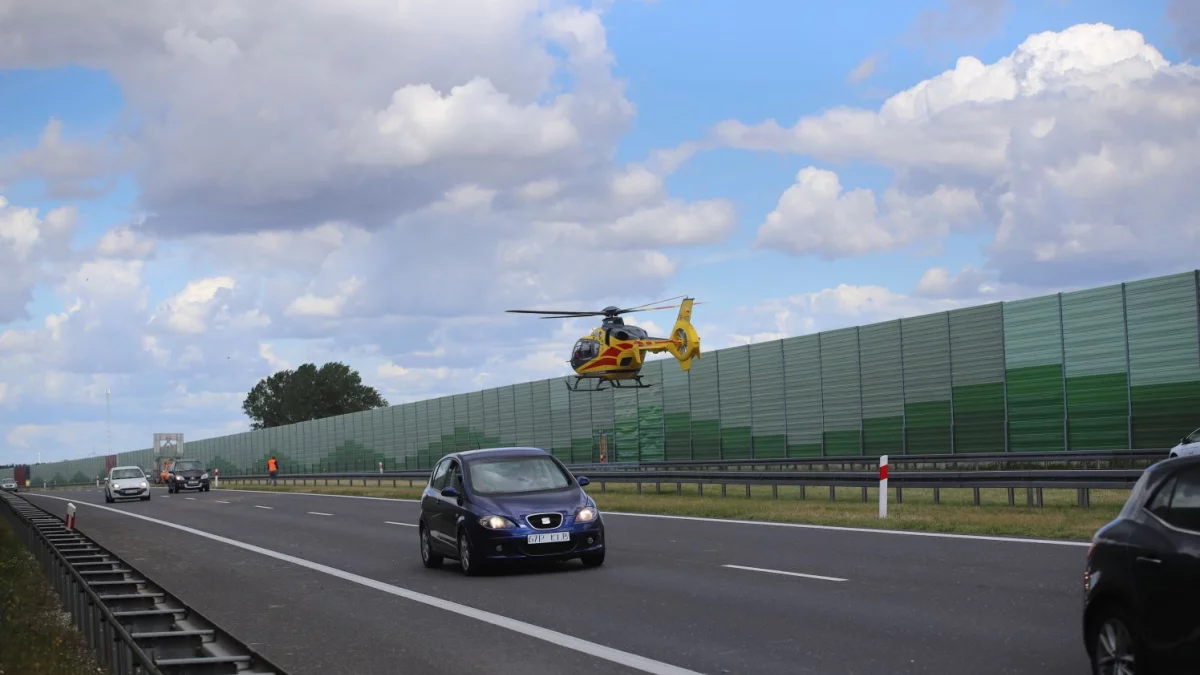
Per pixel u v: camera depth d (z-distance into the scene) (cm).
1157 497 739
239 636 1207
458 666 992
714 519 2620
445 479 1806
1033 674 853
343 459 7894
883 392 3678
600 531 1666
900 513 2425
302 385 15525
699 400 4484
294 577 1770
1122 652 743
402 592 1522
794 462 3738
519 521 1622
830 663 927
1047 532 1880
